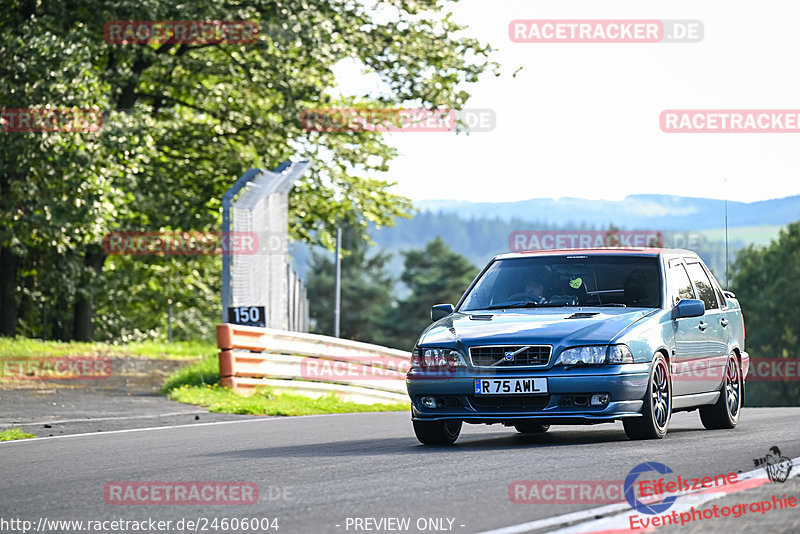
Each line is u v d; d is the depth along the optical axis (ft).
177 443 93.40
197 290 410.93
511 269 96.99
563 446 80.79
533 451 77.10
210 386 155.74
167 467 74.49
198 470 72.08
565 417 81.97
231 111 290.35
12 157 225.97
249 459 78.23
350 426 113.09
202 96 287.28
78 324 325.01
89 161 230.27
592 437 91.71
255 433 103.71
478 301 95.04
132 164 247.29
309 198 299.58
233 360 153.79
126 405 140.87
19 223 240.94
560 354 82.53
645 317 87.92
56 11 243.81
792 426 101.86
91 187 233.76
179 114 298.15
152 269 351.25
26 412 130.62
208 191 295.07
